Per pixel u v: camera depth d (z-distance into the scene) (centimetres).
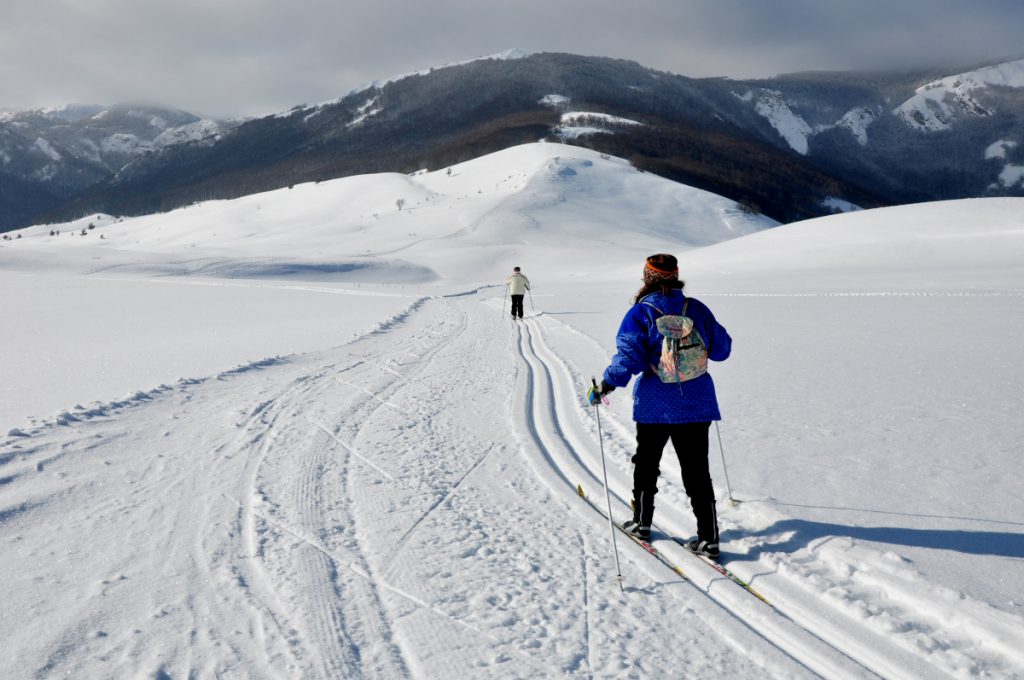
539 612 313
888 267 3566
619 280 4784
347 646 281
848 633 289
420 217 12988
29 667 255
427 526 414
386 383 889
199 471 509
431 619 305
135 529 397
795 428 589
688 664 272
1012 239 3631
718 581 342
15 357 1186
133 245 14662
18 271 5703
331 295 3538
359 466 532
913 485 441
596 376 912
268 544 381
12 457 517
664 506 448
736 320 1574
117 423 641
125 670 256
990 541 355
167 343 1409
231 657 269
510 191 15325
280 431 634
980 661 262
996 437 537
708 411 368
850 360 933
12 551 361
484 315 2102
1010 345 1023
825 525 389
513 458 555
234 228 15212
